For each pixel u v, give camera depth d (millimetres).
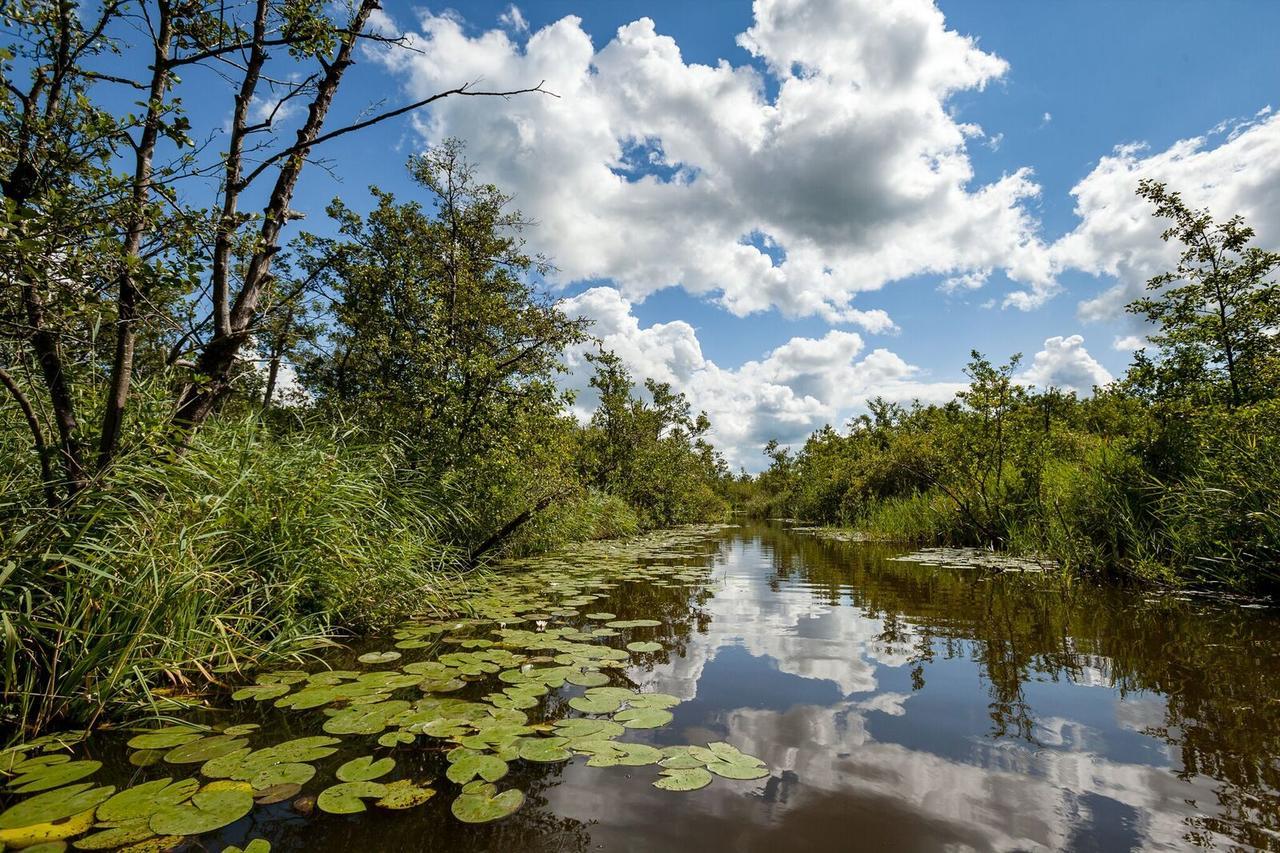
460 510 6258
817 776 1863
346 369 8453
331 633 3684
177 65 3398
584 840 1505
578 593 5445
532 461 7641
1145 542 5953
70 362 3404
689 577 6617
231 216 3668
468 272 7738
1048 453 8906
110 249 2707
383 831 1553
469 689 2689
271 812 1644
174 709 2445
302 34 3707
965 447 9820
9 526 2662
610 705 2486
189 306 3541
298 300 5570
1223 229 5773
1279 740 2086
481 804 1671
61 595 2500
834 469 18469
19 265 2467
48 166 2742
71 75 2951
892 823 1586
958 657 3258
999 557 8172
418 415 6473
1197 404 6000
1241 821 1584
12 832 1505
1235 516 4984
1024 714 2391
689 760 1961
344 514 4109
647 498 17703
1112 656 3217
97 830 1523
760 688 2746
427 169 7473
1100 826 1564
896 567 7469
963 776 1863
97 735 2184
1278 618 4117
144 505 2832
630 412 15719
